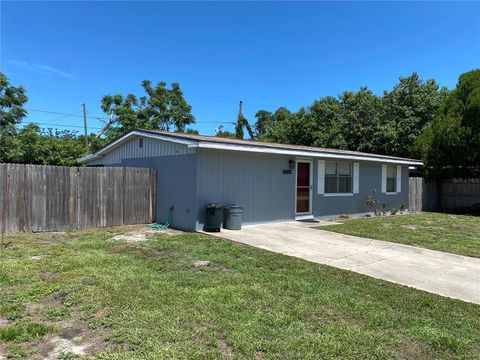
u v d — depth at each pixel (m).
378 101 25.58
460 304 5.01
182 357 3.40
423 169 19.75
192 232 10.09
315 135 27.19
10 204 9.42
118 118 28.61
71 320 4.17
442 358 3.58
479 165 18.25
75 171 10.41
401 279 6.18
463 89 18.00
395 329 4.17
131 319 4.17
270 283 5.61
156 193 11.95
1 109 19.73
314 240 9.48
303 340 3.78
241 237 9.51
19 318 4.21
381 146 24.55
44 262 6.45
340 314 4.54
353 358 3.49
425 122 23.08
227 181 10.96
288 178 12.80
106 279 5.51
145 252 7.46
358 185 15.62
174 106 30.25
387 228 11.82
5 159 17.66
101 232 9.95
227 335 3.85
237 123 36.38
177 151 10.98
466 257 7.95
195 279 5.70
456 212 18.53
